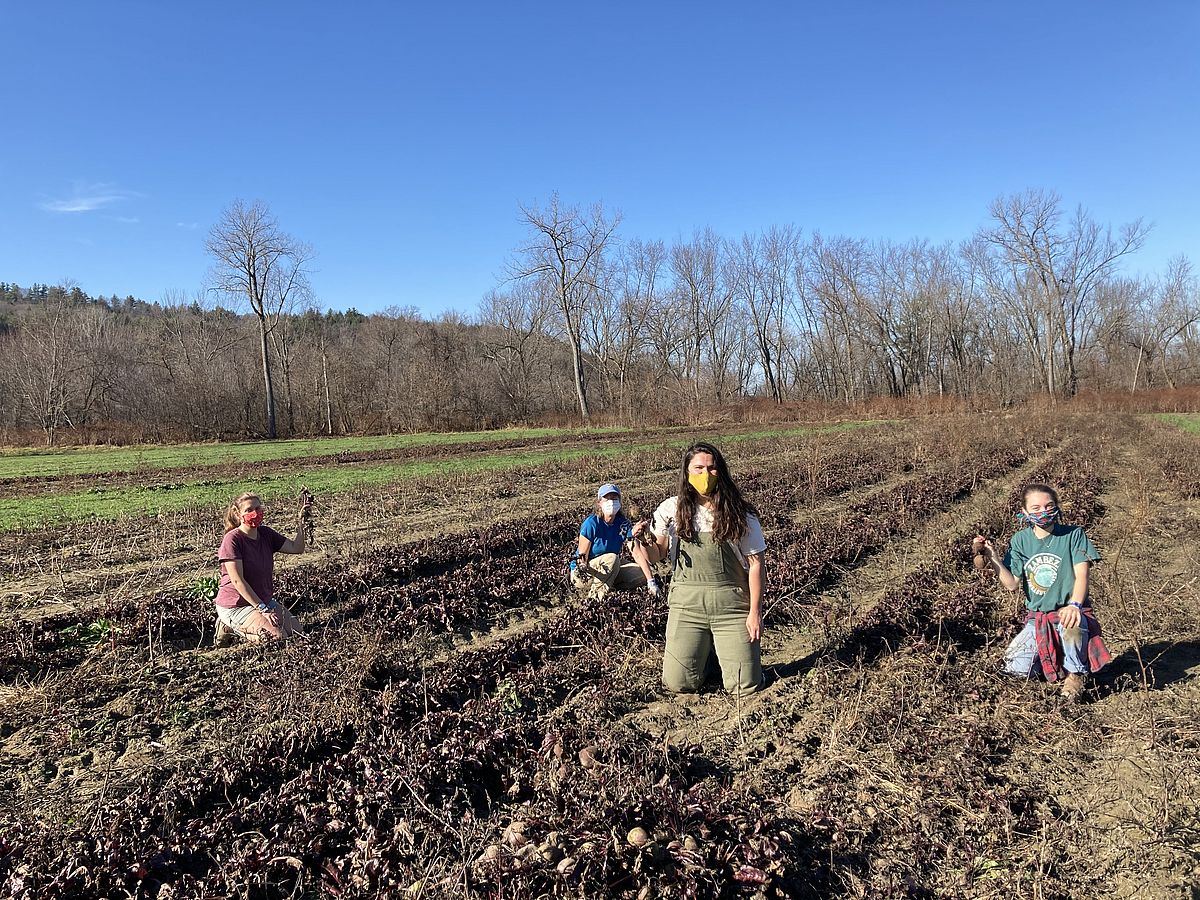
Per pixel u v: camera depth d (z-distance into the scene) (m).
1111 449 20.05
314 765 4.36
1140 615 6.18
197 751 4.64
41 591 8.34
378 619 7.00
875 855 3.56
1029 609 5.25
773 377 66.88
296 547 6.93
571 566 7.83
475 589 7.73
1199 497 12.26
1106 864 3.41
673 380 54.78
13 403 45.59
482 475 18.52
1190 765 4.11
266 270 46.03
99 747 4.75
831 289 63.03
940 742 4.45
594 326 59.34
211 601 7.46
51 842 3.63
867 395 66.75
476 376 55.34
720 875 3.35
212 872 3.51
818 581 7.96
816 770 4.27
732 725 4.84
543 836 3.62
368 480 18.33
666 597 7.24
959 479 14.34
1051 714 4.73
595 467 19.28
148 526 12.04
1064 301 56.56
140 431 42.22
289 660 5.86
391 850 3.57
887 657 5.75
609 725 4.86
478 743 4.45
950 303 62.62
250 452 31.48
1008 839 3.57
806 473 15.67
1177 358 61.81
